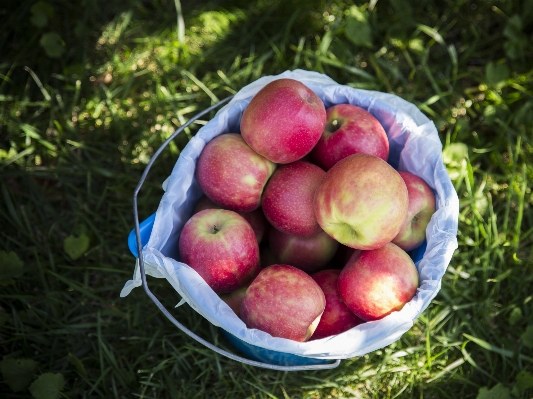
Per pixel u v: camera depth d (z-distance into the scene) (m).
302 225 1.38
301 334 1.26
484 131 2.02
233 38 2.16
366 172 1.22
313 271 1.53
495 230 1.78
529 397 1.61
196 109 2.01
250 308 1.27
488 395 1.56
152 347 1.69
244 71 2.06
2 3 2.13
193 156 1.41
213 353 1.67
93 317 1.74
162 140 1.97
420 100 2.08
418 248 1.45
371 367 1.67
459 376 1.64
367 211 1.20
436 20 2.20
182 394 1.63
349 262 1.35
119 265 1.80
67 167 1.92
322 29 2.16
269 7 2.18
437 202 1.43
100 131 1.99
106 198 1.89
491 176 1.92
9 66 2.05
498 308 1.75
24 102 1.99
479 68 2.12
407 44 2.12
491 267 1.75
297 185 1.37
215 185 1.39
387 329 1.23
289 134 1.32
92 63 2.10
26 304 1.71
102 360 1.62
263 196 1.42
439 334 1.73
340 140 1.41
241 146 1.38
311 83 1.52
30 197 1.88
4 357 1.63
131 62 2.08
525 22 2.12
